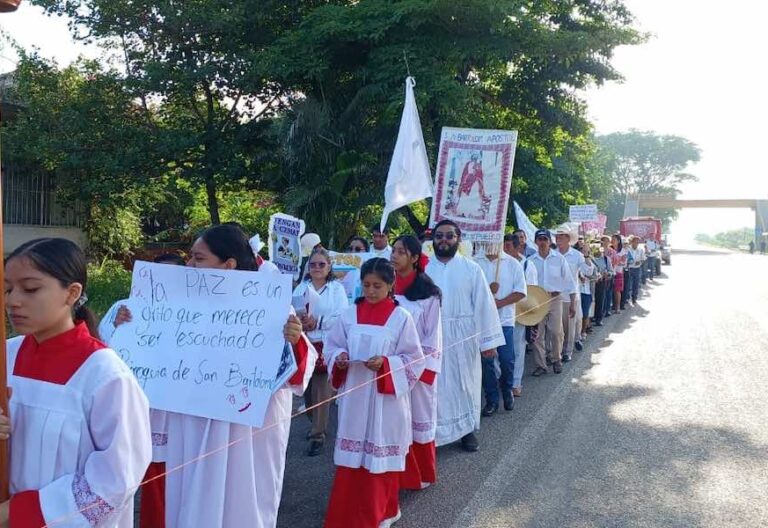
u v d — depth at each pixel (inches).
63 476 79.0
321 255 255.9
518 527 173.3
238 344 126.3
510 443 243.0
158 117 652.7
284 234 320.2
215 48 612.1
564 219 943.0
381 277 169.9
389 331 168.7
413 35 577.0
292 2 619.8
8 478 79.0
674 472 212.1
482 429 261.1
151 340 129.0
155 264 132.1
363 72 573.6
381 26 554.6
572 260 461.4
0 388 76.2
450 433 225.5
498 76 720.3
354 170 553.0
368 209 621.9
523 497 193.2
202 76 578.6
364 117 583.2
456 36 580.4
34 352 83.6
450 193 263.7
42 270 79.4
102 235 680.4
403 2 554.3
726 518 178.4
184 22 573.3
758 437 247.1
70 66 605.6
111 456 79.4
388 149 576.1
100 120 589.3
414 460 188.2
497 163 258.5
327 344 176.1
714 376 354.3
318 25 576.4
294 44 581.6
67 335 83.2
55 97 585.3
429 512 182.9
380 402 163.6
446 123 598.5
